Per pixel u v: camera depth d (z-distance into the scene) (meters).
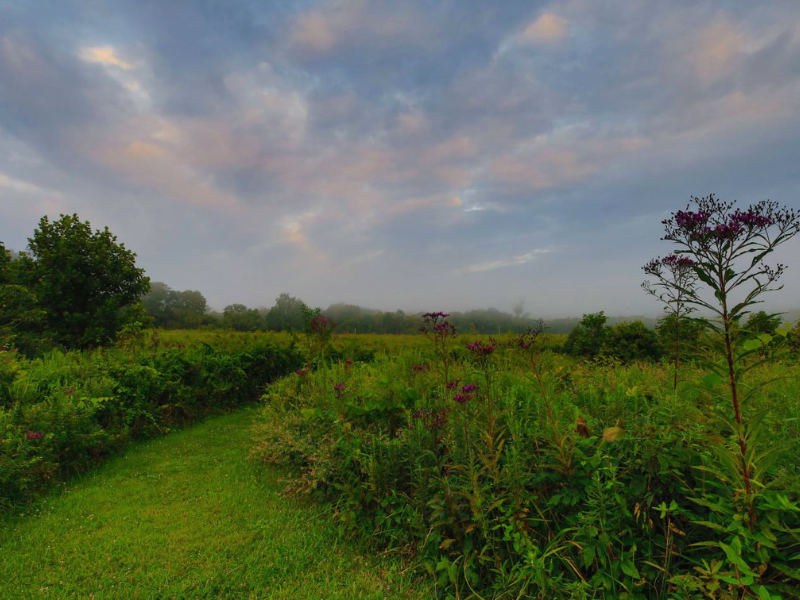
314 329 11.80
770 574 2.29
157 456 6.59
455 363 5.71
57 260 15.83
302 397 7.06
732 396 2.40
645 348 9.87
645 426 2.93
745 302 2.23
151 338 11.42
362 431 4.74
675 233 2.45
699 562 2.52
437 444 3.97
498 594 2.84
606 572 2.64
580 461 2.96
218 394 9.77
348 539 3.88
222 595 3.17
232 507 4.68
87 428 6.09
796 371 4.18
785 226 2.12
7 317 13.22
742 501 2.29
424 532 3.44
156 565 3.57
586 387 4.69
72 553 3.75
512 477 2.99
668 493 2.74
